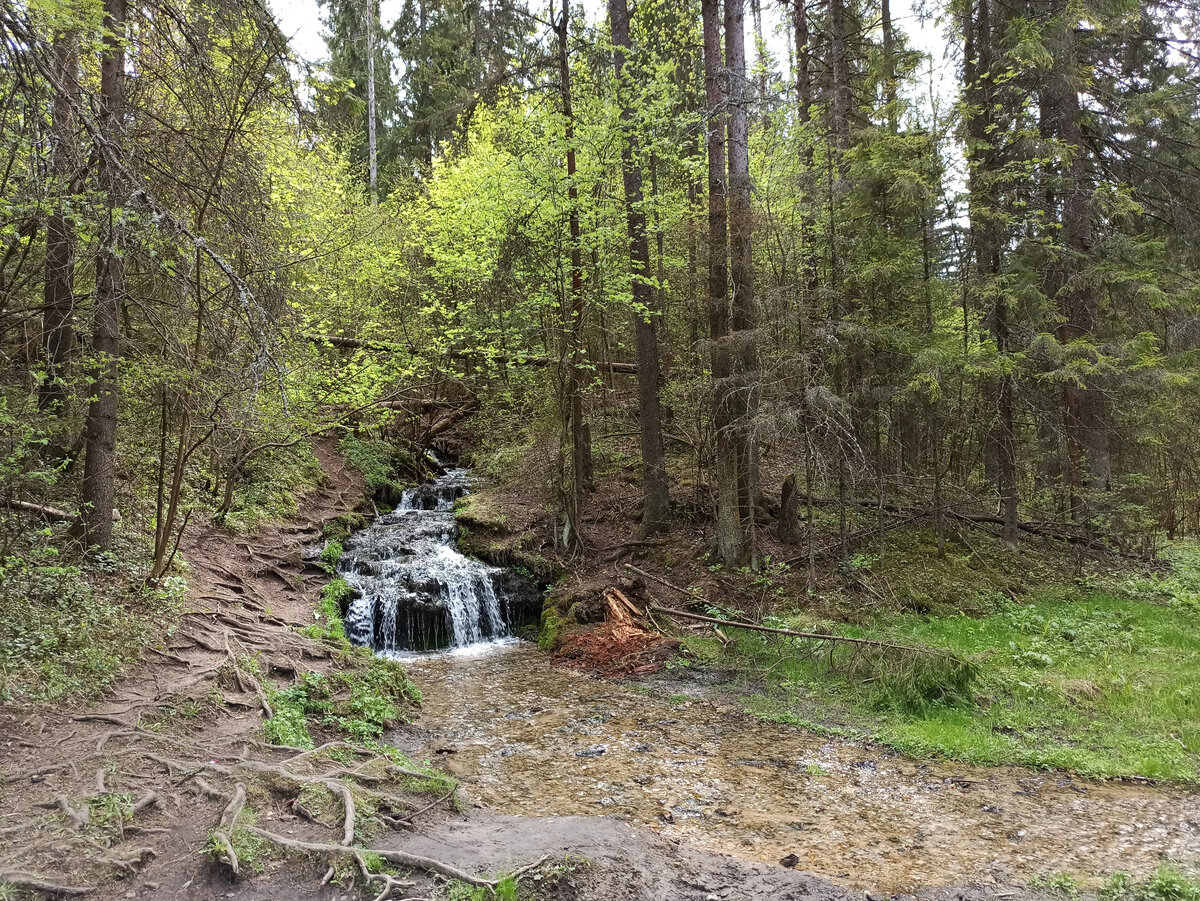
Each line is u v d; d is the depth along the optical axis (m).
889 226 12.41
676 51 18.55
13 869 4.16
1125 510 13.57
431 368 18.73
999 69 13.12
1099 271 12.62
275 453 16.34
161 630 8.72
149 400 10.34
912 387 11.48
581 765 7.61
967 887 5.07
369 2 26.42
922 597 11.63
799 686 9.92
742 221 11.70
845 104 14.80
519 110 15.66
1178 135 15.29
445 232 16.83
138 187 6.48
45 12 5.98
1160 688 8.53
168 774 5.71
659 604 12.59
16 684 6.50
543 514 15.90
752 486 12.73
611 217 14.91
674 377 16.89
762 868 5.29
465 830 5.54
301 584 12.81
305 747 7.04
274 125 10.79
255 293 8.57
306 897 4.41
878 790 6.91
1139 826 5.92
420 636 12.87
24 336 8.34
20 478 8.02
